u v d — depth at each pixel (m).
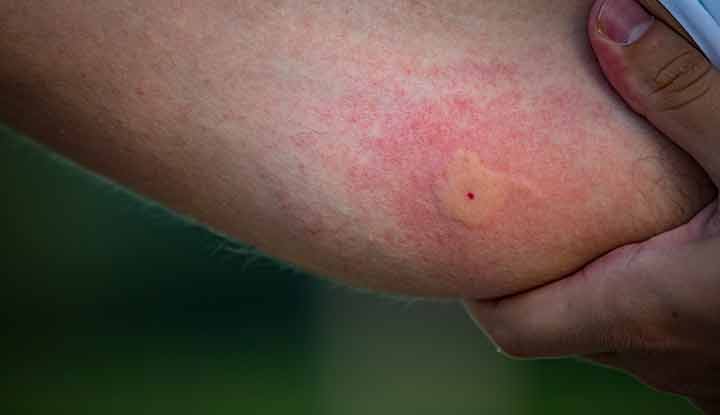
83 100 0.74
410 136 0.75
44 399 3.94
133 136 0.74
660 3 0.73
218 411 3.87
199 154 0.75
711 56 0.73
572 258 0.76
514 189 0.75
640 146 0.75
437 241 0.76
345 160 0.75
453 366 3.99
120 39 0.74
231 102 0.74
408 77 0.75
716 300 0.74
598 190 0.75
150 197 0.76
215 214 0.76
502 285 0.77
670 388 0.79
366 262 0.76
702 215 0.75
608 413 3.78
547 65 0.75
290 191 0.75
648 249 0.76
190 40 0.74
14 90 0.74
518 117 0.75
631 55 0.74
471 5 0.75
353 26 0.75
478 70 0.75
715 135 0.74
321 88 0.75
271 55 0.74
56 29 0.73
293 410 3.97
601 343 0.77
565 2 0.76
